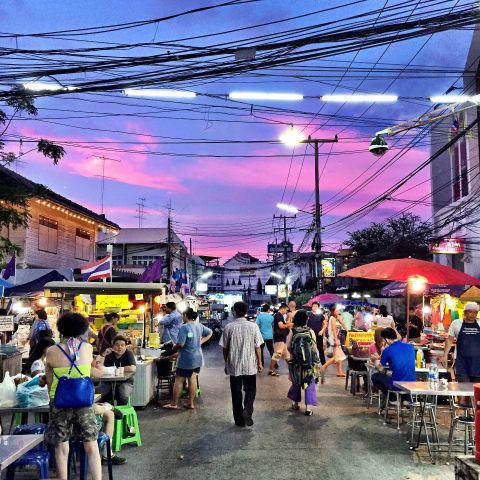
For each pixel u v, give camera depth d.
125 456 6.47
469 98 9.62
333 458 6.38
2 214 10.20
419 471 5.90
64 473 4.82
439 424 8.27
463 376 7.99
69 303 15.85
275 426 7.99
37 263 20.31
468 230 25.05
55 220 22.09
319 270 28.42
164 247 44.72
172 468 6.01
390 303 30.56
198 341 9.41
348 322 18.30
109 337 10.50
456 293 17.20
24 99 9.33
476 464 4.07
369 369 9.62
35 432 5.55
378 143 10.68
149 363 9.59
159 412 9.02
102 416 6.16
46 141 10.16
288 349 9.15
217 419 8.48
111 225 27.39
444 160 29.94
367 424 8.12
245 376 8.03
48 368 4.89
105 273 14.88
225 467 6.03
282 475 5.75
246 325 8.15
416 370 8.69
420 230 32.09
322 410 9.18
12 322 11.44
